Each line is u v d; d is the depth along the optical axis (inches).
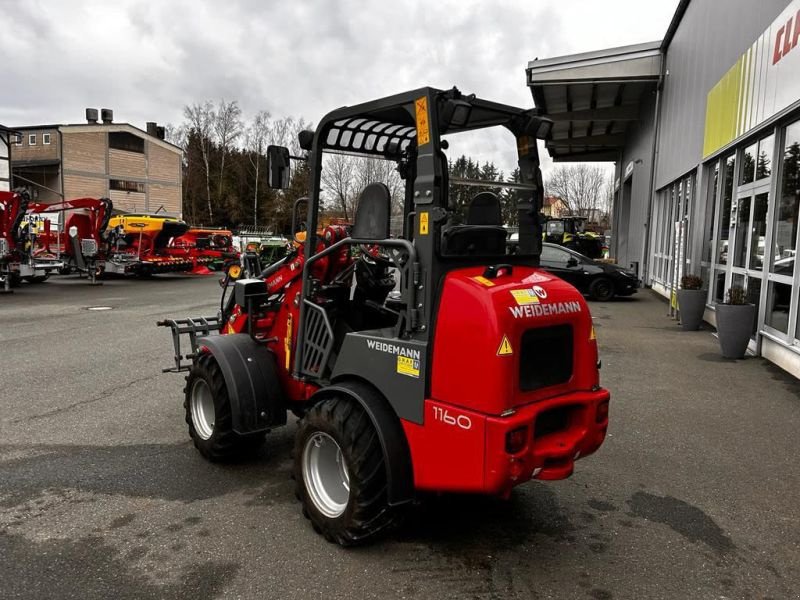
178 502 155.3
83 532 139.7
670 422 221.9
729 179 425.7
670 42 644.1
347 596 115.7
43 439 201.2
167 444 197.2
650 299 614.9
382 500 126.8
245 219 2192.4
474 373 112.5
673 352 342.6
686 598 117.1
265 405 164.2
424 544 135.7
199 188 2235.5
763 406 240.8
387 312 164.1
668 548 135.9
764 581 123.3
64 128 1563.7
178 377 283.1
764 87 327.9
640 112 827.4
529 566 127.4
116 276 908.6
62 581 119.9
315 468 139.4
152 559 128.3
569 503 157.9
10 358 321.7
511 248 148.9
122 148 1706.4
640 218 820.6
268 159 149.8
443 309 118.4
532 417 113.6
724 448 196.9
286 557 129.4
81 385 268.4
